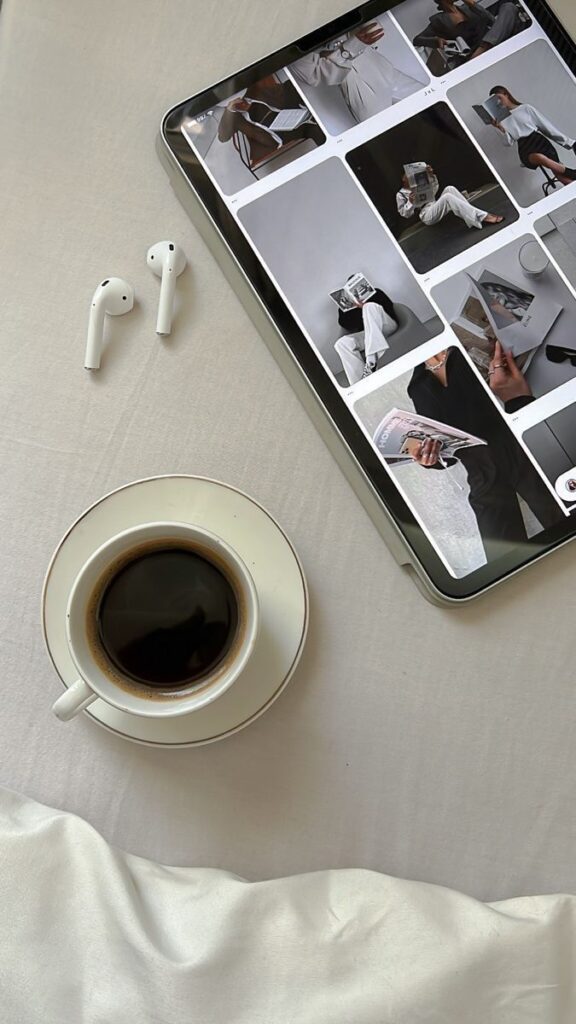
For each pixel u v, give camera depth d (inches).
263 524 20.2
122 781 20.4
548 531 20.8
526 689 20.8
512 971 18.4
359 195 21.5
